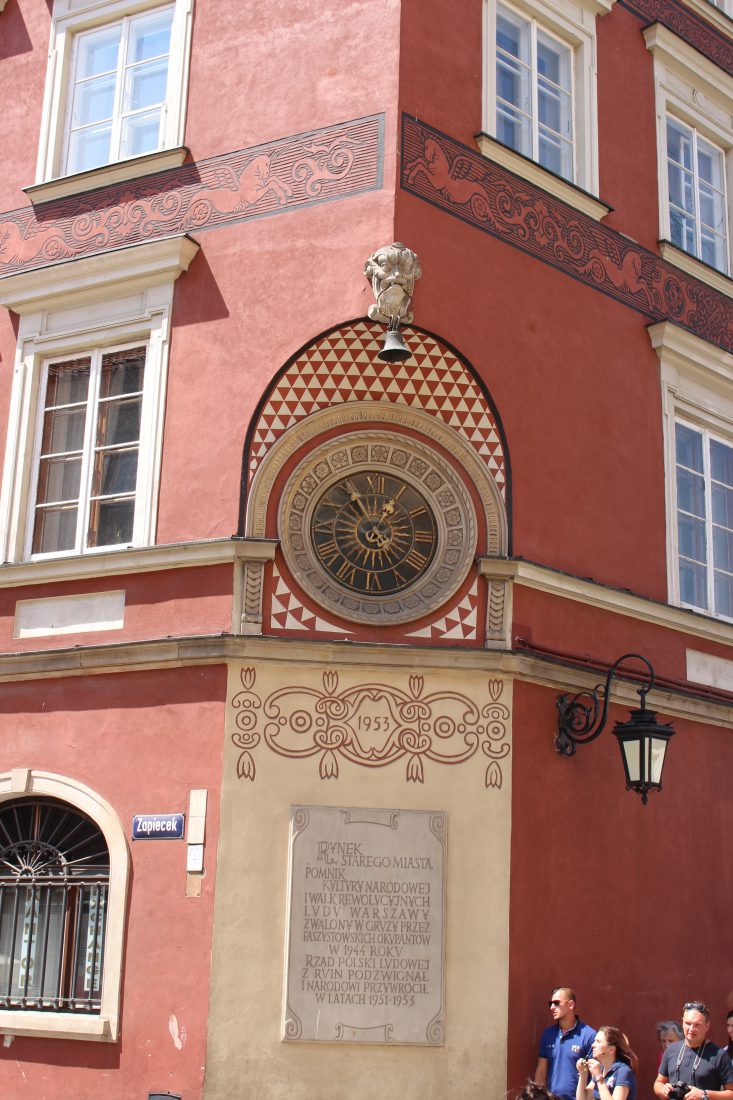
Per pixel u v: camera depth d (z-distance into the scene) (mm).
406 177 10992
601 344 12453
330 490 10859
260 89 11781
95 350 11930
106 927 10328
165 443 11219
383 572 10766
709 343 13477
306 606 10500
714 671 12930
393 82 11156
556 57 13180
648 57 14062
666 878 11680
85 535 11484
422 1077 9703
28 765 10984
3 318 12445
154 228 11930
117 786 10523
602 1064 9016
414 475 10961
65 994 10453
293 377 10891
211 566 10586
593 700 11164
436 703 10422
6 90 13328
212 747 10172
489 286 11453
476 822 10266
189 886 9977
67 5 13188
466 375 11062
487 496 11008
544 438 11594
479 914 10094
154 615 10742
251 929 9797
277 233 11258
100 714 10773
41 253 12539
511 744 10508
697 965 11797
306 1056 9633
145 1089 9703
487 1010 9922
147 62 12688
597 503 11969
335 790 10125
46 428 12078
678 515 13086
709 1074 8984
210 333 11289
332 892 9930
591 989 10680
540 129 12773
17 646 11297
